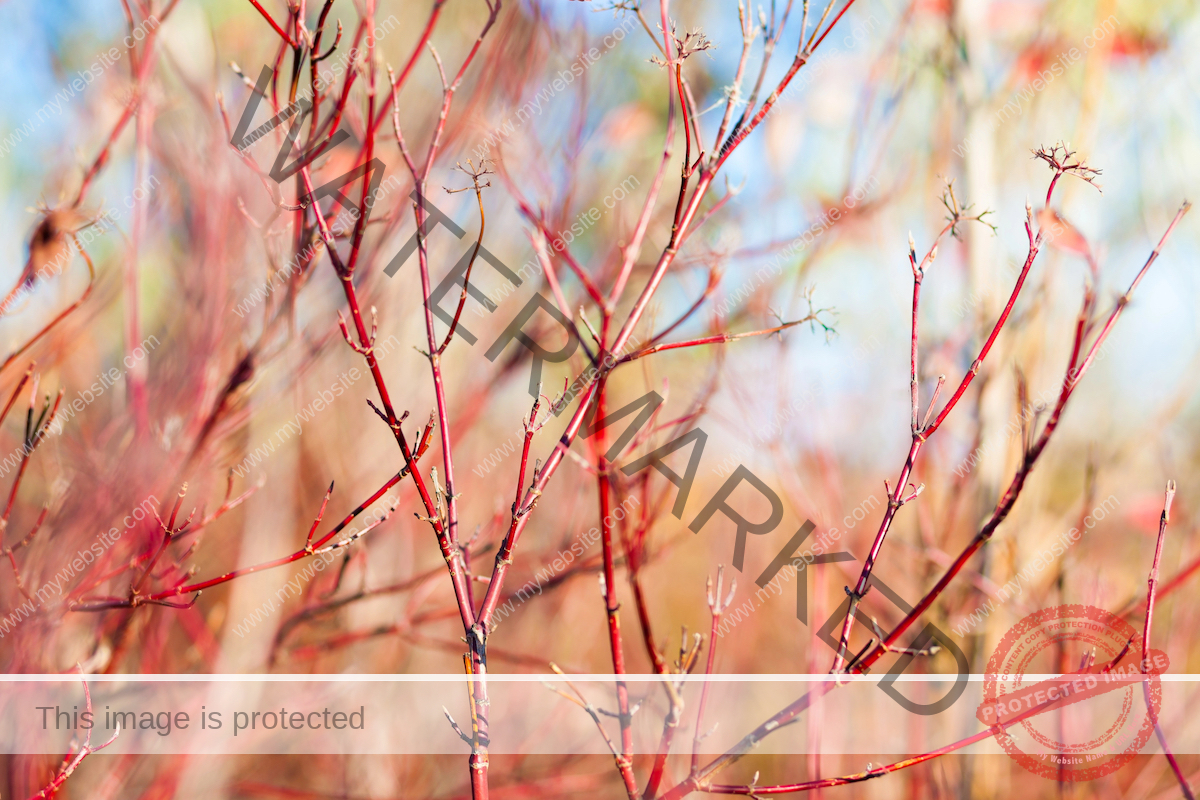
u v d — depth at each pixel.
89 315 2.47
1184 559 3.07
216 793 3.25
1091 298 1.91
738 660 4.38
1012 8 3.22
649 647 1.88
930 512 3.28
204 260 2.43
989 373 2.96
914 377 1.54
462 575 1.79
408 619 2.99
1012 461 3.01
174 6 2.24
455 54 2.78
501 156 2.38
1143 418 3.35
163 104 2.42
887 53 3.06
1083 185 2.87
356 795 3.70
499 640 4.00
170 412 2.40
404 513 3.46
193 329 2.44
